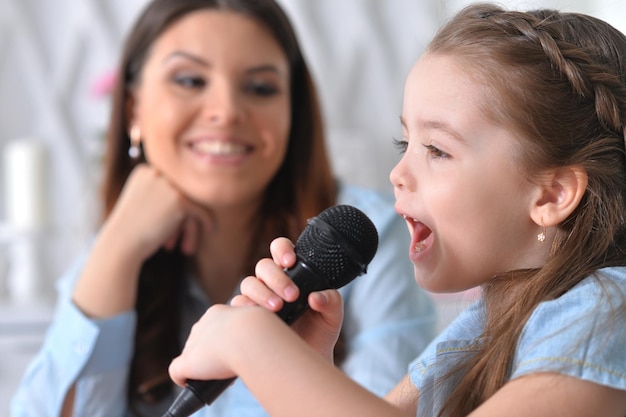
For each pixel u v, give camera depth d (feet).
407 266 6.12
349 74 11.30
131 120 6.81
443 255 3.24
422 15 11.25
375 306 5.92
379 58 11.35
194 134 6.08
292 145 6.46
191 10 6.18
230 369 2.82
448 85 3.18
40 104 11.12
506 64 3.14
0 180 11.07
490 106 3.10
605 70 3.19
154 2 6.36
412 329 5.86
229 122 5.97
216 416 5.62
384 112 11.37
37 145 10.37
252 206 6.38
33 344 9.43
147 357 6.19
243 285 3.19
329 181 6.53
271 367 2.71
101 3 11.09
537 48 3.17
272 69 6.11
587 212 3.10
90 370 5.86
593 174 3.10
